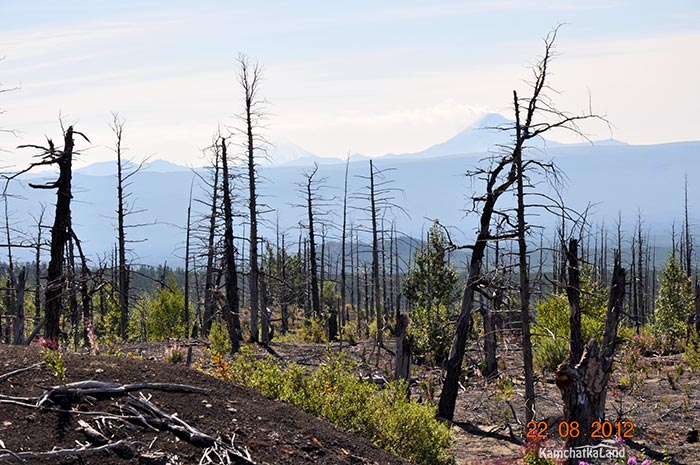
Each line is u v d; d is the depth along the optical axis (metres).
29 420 7.03
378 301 40.16
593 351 11.76
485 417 19.30
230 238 33.56
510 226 17.34
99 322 29.23
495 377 24.36
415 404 12.57
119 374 8.56
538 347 26.08
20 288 17.89
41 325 18.17
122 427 7.31
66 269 19.22
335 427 9.80
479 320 33.47
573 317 18.53
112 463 6.70
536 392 21.75
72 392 7.68
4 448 6.44
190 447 7.39
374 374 23.06
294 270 51.50
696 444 15.58
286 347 30.06
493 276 18.20
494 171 18.64
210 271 37.28
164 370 9.16
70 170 19.08
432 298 31.03
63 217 19.08
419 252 31.88
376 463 8.98
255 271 33.88
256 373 12.16
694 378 22.84
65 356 8.95
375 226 39.72
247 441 8.02
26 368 8.08
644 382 22.53
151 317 37.81
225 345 27.42
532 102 16.45
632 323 43.34
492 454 15.52
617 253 16.19
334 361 13.25
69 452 6.59
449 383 19.30
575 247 18.36
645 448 15.20
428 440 11.88
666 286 39.34
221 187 34.06
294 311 55.00
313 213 47.44
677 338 33.88
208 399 8.75
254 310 33.28
